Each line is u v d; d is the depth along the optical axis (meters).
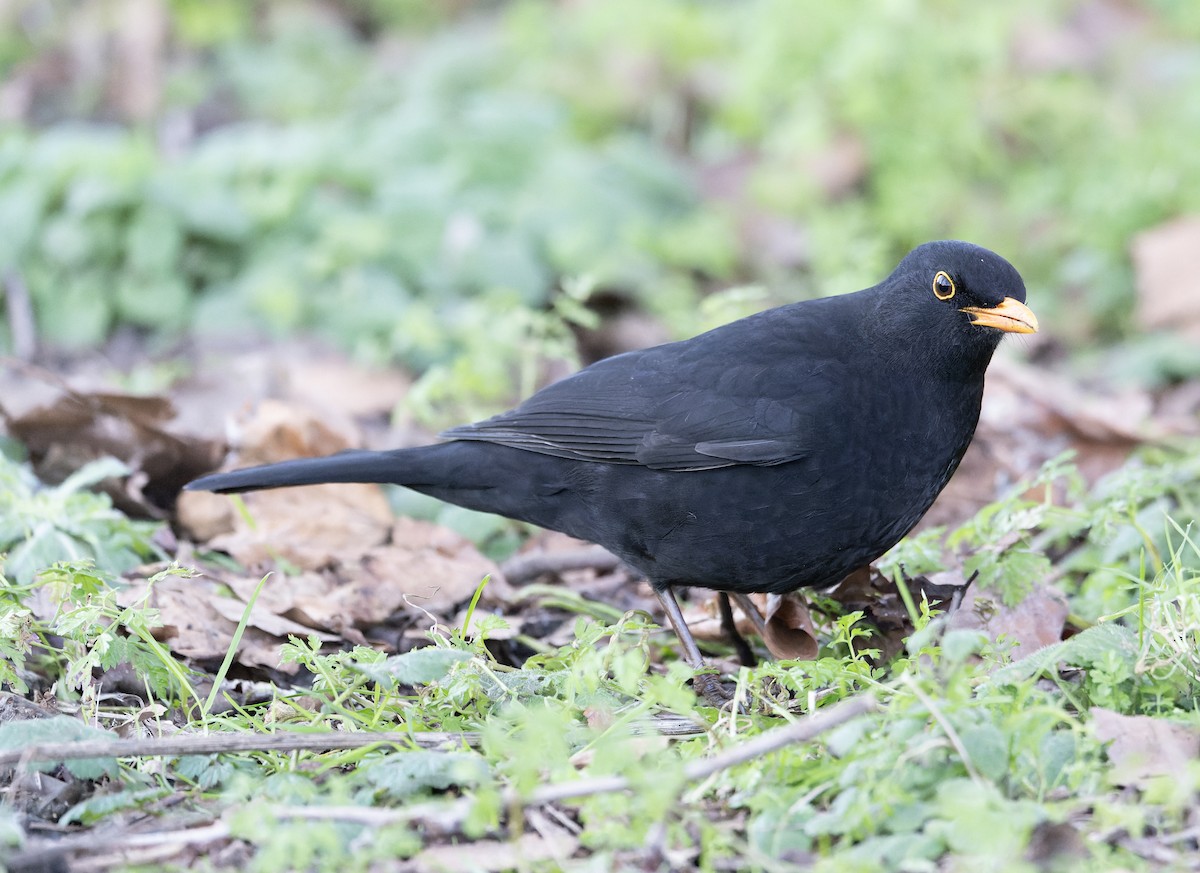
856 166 18.17
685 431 8.99
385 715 7.91
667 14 20.38
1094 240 16.67
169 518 11.51
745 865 6.40
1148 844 6.33
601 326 15.94
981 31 18.84
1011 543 9.27
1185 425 12.96
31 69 19.94
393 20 23.80
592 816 6.51
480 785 6.77
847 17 18.41
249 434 11.77
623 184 17.66
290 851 6.25
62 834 6.91
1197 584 7.73
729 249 17.27
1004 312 8.73
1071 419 12.26
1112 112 19.25
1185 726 6.98
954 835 6.09
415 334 14.41
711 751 7.22
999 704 6.94
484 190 16.72
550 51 20.67
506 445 9.53
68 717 7.47
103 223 15.59
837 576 9.20
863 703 6.64
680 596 10.96
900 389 8.98
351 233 15.62
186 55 20.69
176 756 7.36
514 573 10.97
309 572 10.48
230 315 15.41
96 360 15.03
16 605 8.19
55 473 11.39
